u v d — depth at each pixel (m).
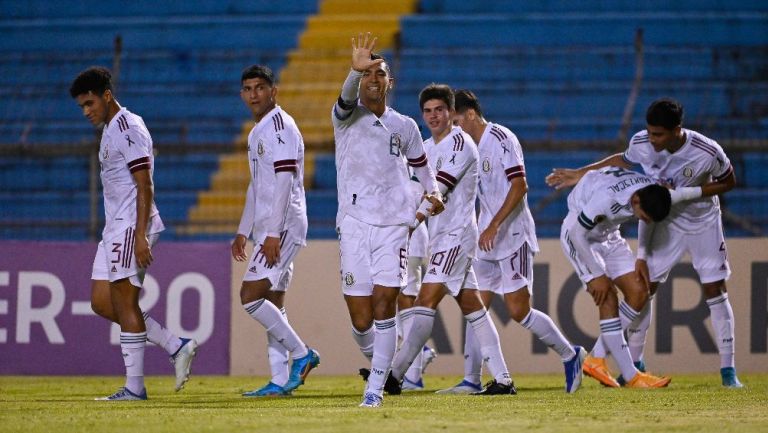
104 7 56.34
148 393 23.50
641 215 22.45
